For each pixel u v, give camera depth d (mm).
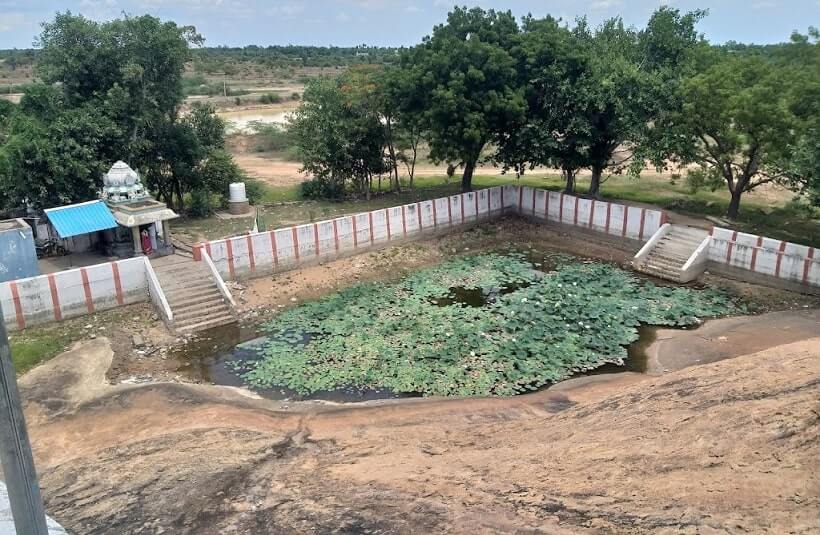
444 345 22672
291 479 14156
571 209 35625
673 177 36156
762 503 10781
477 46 34375
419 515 11992
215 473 14461
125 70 31875
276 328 24359
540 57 35312
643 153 33844
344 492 13211
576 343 22875
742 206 36562
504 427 16609
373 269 30516
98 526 12438
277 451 15852
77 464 15258
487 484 12977
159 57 33969
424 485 13172
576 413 16688
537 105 36375
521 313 25344
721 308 26047
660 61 39594
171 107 35938
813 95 29094
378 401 19172
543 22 38531
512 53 35688
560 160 35562
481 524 11461
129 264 24844
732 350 22031
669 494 11531
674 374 17703
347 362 21594
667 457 12711
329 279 29109
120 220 26578
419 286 28609
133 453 15711
